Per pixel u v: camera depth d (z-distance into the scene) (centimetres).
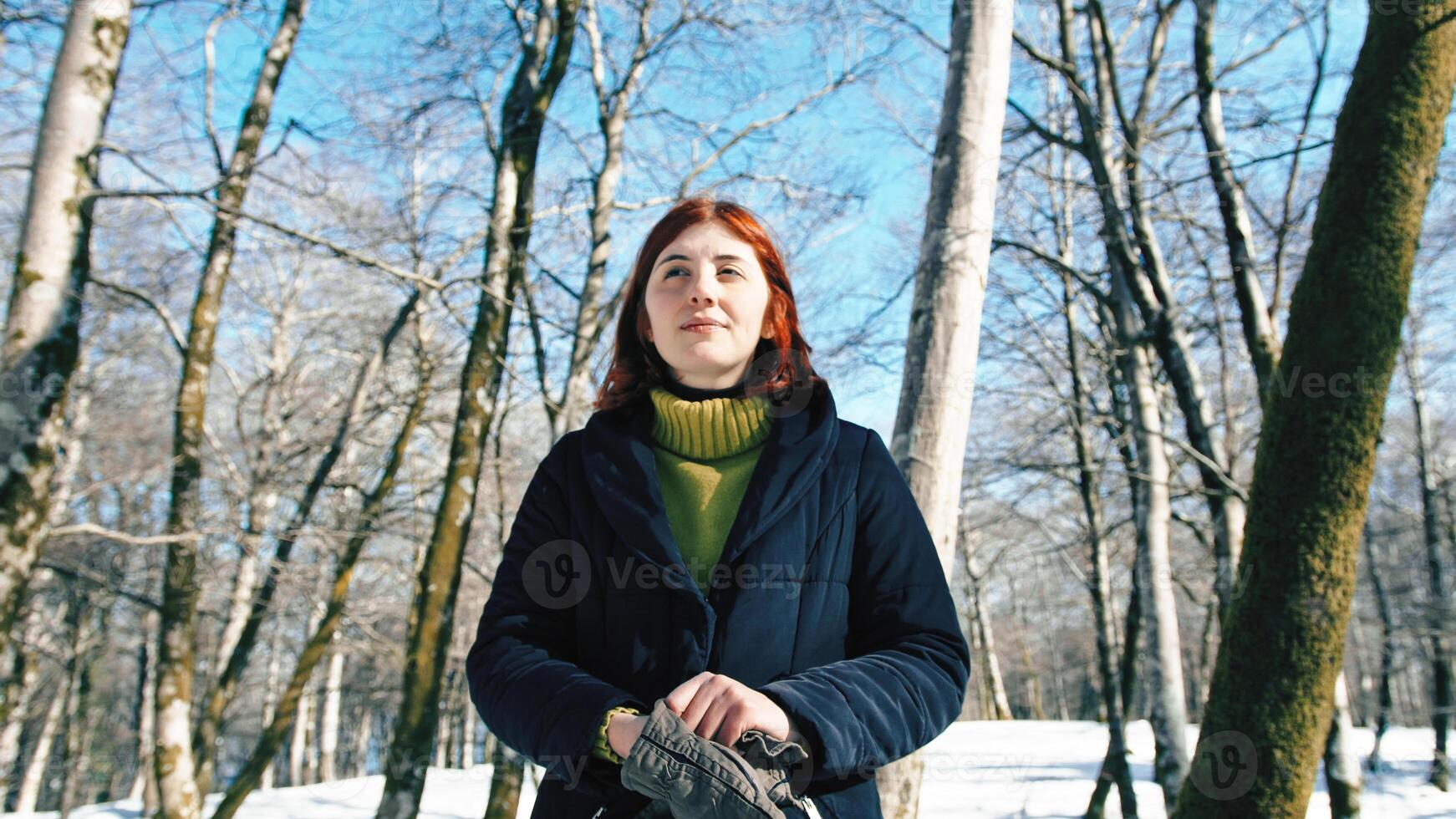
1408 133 288
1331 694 287
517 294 749
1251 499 300
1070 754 1609
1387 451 1841
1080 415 1213
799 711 107
